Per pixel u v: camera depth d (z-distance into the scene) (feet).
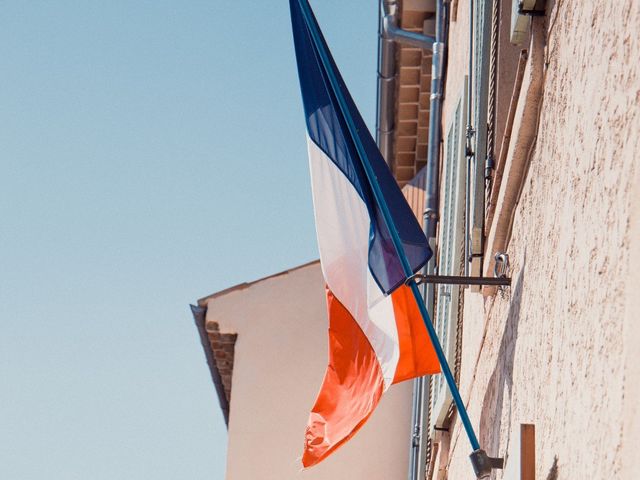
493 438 21.01
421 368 21.66
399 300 21.99
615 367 12.73
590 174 14.62
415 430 41.68
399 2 45.32
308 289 51.93
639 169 12.40
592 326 13.91
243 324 51.42
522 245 19.53
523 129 19.01
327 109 22.72
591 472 13.29
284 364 50.96
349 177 22.31
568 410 14.75
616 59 13.70
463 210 29.19
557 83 17.29
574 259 15.19
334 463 49.83
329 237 22.25
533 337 17.76
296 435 50.01
